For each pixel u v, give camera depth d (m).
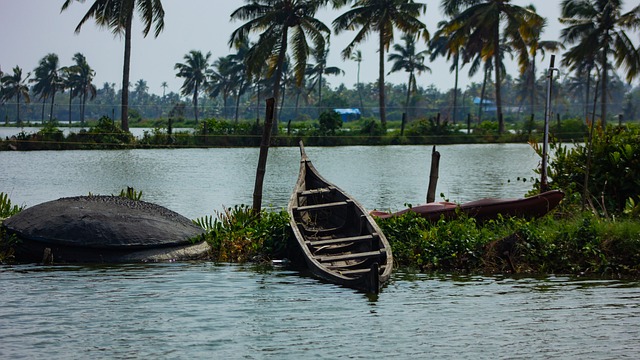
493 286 12.36
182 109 117.44
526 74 114.56
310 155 42.56
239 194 24.39
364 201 22.78
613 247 13.73
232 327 9.92
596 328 9.94
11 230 14.30
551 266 13.65
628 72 56.34
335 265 13.40
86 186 26.23
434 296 11.62
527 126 61.25
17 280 12.39
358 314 10.57
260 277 12.92
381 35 59.22
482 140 57.00
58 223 14.11
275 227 14.95
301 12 51.56
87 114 175.25
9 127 90.75
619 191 17.16
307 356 8.84
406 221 15.04
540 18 57.44
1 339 9.31
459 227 14.75
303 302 11.19
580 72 80.62
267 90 112.06
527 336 9.59
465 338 9.50
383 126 60.25
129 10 46.78
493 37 59.91
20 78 106.94
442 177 30.66
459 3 60.72
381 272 12.70
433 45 84.56
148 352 8.93
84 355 8.80
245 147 48.72
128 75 48.22
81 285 12.10
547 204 15.88
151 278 12.68
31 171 31.16
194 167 34.06
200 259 14.53
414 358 8.79
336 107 112.00
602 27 56.47
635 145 17.27
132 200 15.52
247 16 51.41
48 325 9.91
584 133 57.28
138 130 82.81
